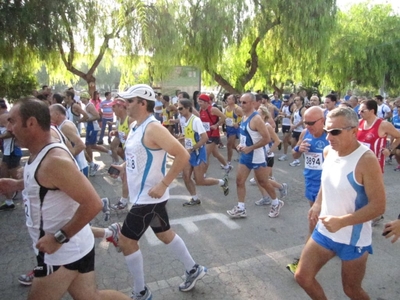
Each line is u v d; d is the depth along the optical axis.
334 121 2.48
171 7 14.62
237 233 4.96
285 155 10.28
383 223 5.38
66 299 3.30
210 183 5.97
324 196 2.66
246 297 3.39
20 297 3.39
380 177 2.41
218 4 15.30
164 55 14.50
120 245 3.14
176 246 3.37
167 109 11.34
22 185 2.54
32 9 12.45
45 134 2.07
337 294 3.45
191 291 3.49
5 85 15.87
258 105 6.59
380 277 3.80
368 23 25.17
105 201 4.53
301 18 16.05
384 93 27.67
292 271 3.82
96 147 8.30
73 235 2.05
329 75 24.58
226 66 18.69
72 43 14.33
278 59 18.47
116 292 2.44
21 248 4.44
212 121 7.83
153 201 3.09
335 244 2.55
